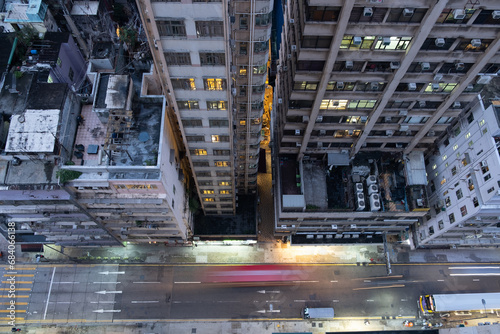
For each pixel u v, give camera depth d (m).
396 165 63.34
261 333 66.94
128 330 66.62
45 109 43.56
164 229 60.38
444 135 63.91
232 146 50.47
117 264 72.31
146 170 43.53
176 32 33.56
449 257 75.06
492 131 50.75
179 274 71.94
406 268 73.62
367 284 71.88
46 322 66.88
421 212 60.16
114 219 56.41
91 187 45.38
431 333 66.81
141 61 52.97
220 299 69.75
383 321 68.56
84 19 67.69
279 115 62.91
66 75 55.97
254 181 69.50
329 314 66.75
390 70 45.25
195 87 40.09
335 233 71.31
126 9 75.94
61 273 71.00
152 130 46.16
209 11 31.61
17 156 43.19
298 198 57.78
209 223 73.06
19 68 48.31
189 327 67.25
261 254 74.25
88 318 67.50
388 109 52.34
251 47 40.06
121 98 44.59
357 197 58.56
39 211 52.72
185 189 64.81
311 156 63.53
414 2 36.31
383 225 68.25
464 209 57.75
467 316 69.06
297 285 71.44
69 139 45.69
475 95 50.75
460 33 40.31
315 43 41.09
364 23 38.59
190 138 49.00
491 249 76.06
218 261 73.31
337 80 46.34
